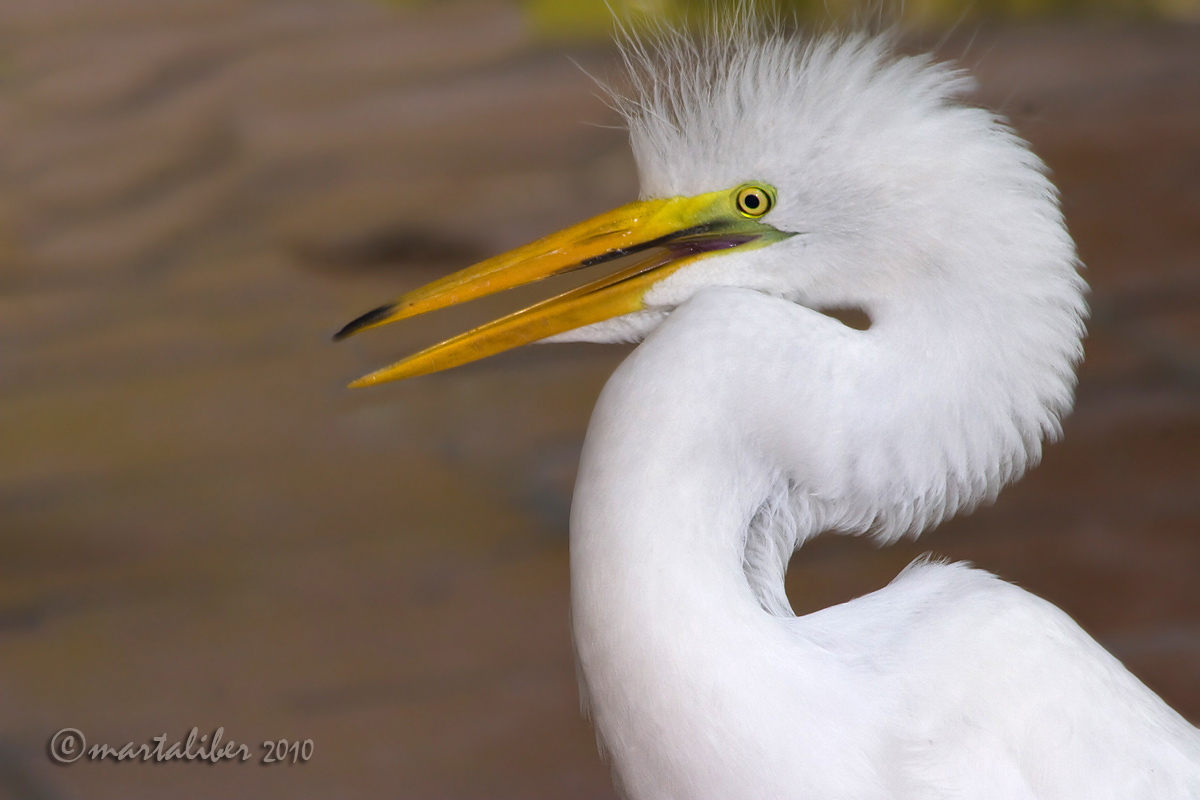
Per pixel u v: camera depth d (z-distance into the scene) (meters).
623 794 3.41
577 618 3.16
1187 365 10.82
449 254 14.01
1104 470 9.35
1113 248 13.41
